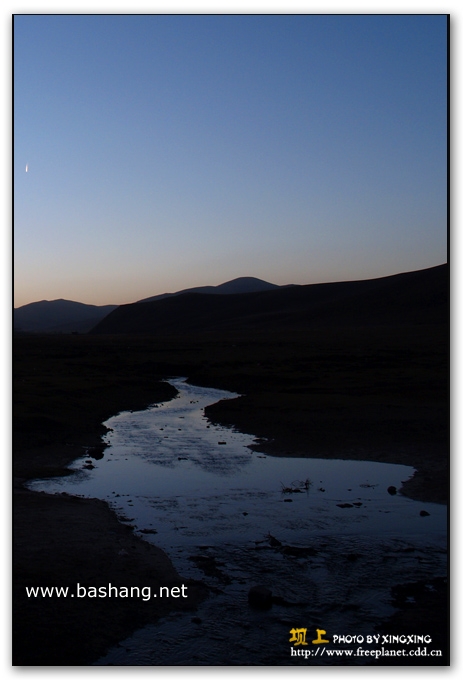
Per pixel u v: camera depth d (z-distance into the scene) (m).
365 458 16.91
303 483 14.28
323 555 9.88
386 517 11.79
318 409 24.66
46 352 62.09
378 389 31.00
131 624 7.59
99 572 8.88
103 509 11.95
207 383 39.84
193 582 8.73
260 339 86.56
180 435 21.00
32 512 11.45
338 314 139.50
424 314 119.31
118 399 30.00
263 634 7.48
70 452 17.59
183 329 177.62
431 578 9.03
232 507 12.40
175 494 13.34
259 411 24.98
